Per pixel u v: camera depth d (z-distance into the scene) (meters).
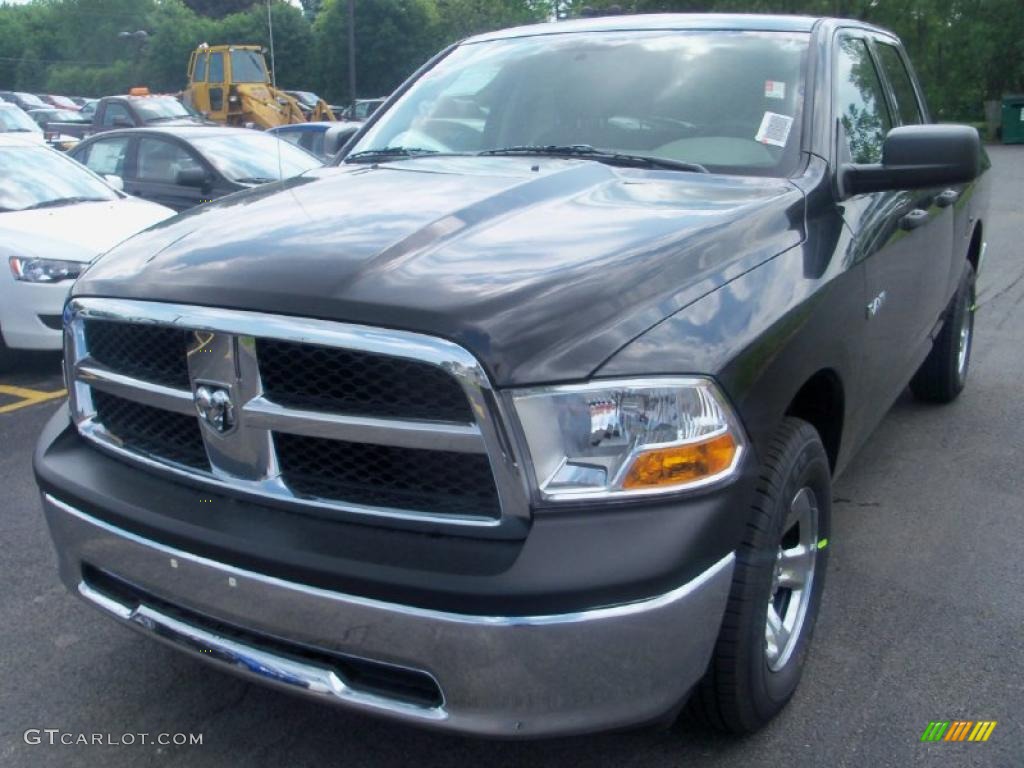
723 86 3.79
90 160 11.28
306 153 11.40
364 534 2.35
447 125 4.14
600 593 2.18
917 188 3.46
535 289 2.37
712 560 2.33
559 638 2.18
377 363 2.30
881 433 5.60
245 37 56.56
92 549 2.74
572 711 2.25
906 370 4.45
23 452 5.54
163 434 2.73
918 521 4.47
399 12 50.41
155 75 62.28
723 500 2.34
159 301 2.58
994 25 33.47
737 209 3.03
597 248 2.63
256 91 23.38
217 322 2.44
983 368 6.94
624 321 2.39
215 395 2.50
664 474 2.27
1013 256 11.48
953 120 34.50
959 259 5.32
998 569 4.03
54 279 6.89
